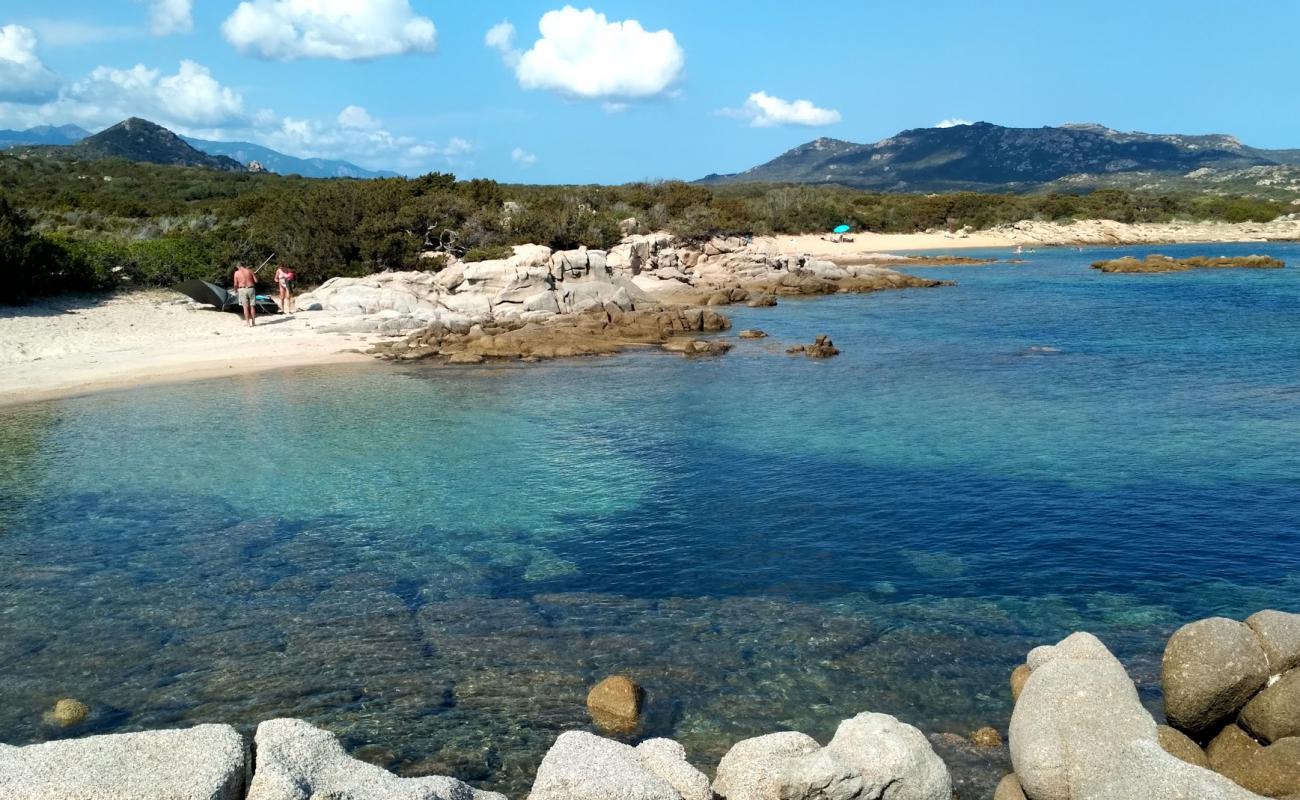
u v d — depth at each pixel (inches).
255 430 805.9
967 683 374.3
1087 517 563.8
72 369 1082.1
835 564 500.1
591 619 435.5
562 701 361.1
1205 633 298.4
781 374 1080.2
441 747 328.5
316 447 746.8
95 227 2175.2
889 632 419.5
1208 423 794.2
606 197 3393.2
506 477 663.1
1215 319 1552.7
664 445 749.9
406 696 363.9
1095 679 298.5
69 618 432.8
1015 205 4867.1
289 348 1251.8
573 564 504.4
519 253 1728.6
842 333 1460.4
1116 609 440.1
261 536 546.3
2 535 544.1
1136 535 533.3
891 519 568.1
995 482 635.5
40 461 703.7
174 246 1646.2
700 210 3056.1
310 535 548.4
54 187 3408.0
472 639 414.3
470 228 2154.3
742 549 523.2
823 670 385.1
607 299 1627.7
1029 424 802.8
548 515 582.9
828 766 265.0
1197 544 517.7
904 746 277.9
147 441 765.9
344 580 482.0
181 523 567.5
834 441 753.6
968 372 1074.7
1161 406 868.0
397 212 2080.5
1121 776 242.2
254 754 247.3
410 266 1920.5
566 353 1234.0
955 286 2327.8
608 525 564.1
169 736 244.8
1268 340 1294.3
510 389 999.6
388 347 1253.7
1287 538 522.9
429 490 633.0
